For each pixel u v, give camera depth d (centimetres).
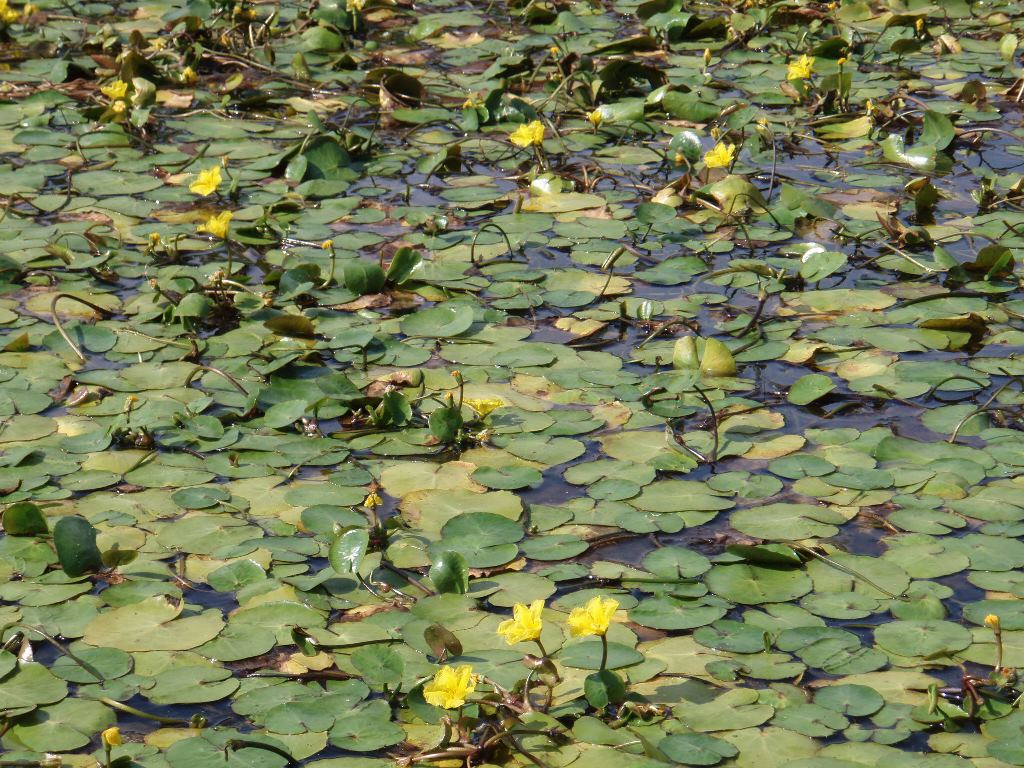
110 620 463
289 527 522
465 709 415
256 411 619
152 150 985
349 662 443
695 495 542
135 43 1182
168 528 520
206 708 422
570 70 1109
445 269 779
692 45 1251
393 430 604
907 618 461
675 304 730
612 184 926
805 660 438
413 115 1057
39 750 400
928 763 384
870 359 662
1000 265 749
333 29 1253
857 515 527
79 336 689
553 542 511
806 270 757
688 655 443
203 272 772
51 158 966
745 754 391
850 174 938
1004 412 604
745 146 988
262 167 936
